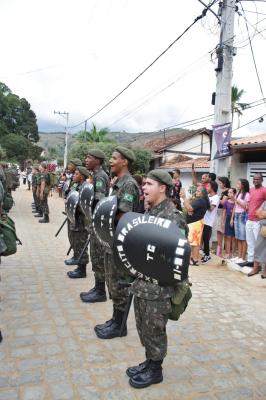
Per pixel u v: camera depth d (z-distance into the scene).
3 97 52.81
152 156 22.91
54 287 4.80
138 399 2.58
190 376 2.91
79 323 3.74
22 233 8.63
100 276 4.29
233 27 7.87
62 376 2.80
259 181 6.07
